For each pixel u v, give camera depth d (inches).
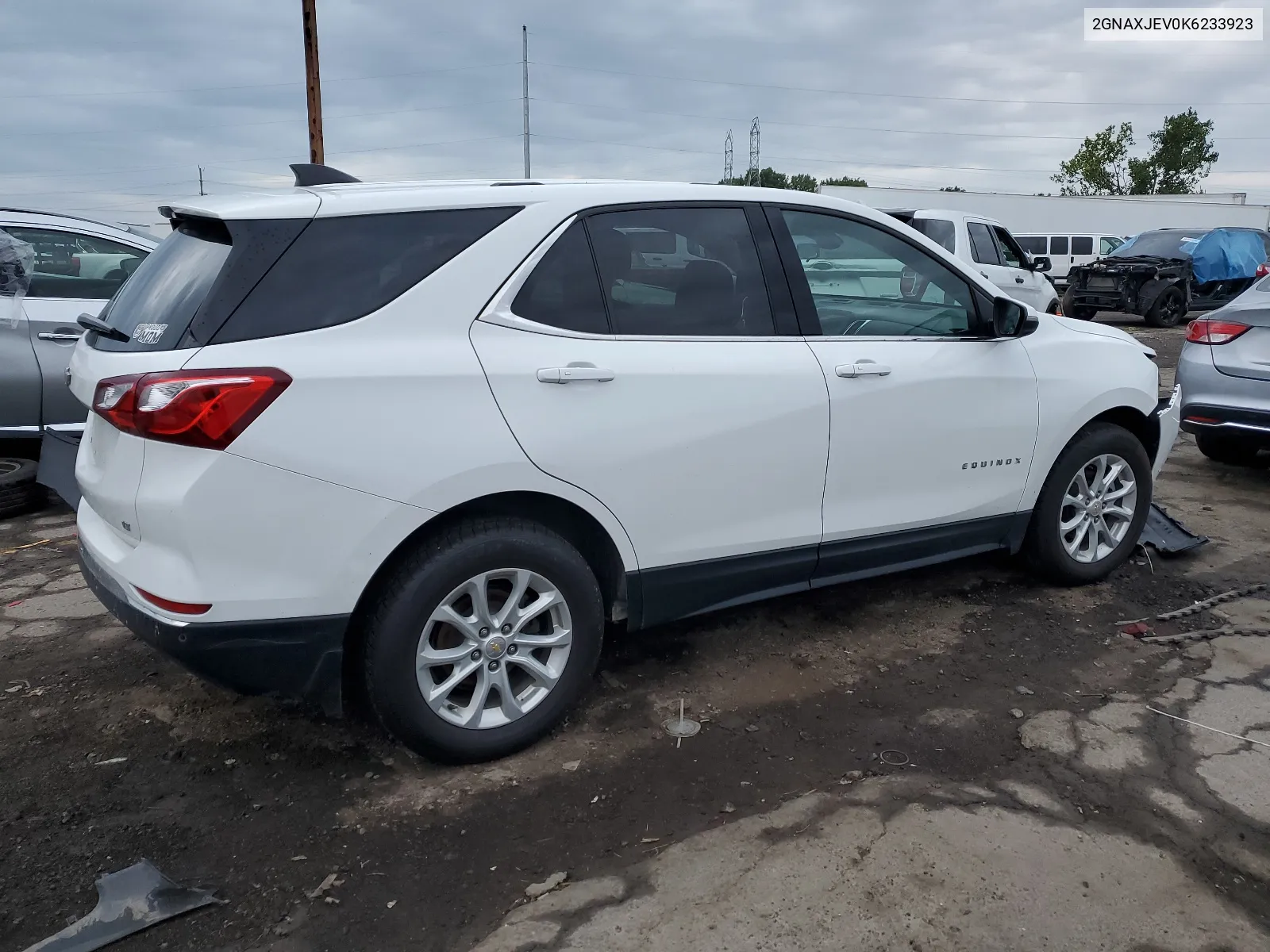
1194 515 228.4
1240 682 142.7
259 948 90.0
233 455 100.7
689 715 134.0
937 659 151.1
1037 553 174.4
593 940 90.7
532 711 122.3
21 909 94.7
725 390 129.3
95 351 118.1
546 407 116.3
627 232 127.3
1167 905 95.6
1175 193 2187.5
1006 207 1182.3
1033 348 164.7
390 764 121.0
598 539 127.5
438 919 93.9
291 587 105.3
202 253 112.7
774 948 89.5
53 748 124.6
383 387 106.9
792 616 167.2
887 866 101.0
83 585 182.7
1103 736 127.5
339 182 129.6
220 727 129.8
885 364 144.3
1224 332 240.4
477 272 115.2
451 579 112.5
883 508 148.3
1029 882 98.6
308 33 682.2
